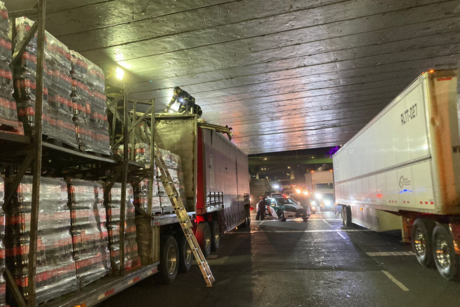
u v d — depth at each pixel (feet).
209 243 31.27
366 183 38.47
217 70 33.96
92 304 12.42
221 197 35.70
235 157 46.52
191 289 20.53
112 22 24.41
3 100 9.63
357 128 64.95
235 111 49.42
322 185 102.12
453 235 19.86
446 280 20.88
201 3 22.72
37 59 10.29
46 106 11.21
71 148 12.77
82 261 12.52
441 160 20.52
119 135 22.03
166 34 26.50
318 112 52.11
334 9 24.31
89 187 13.89
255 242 39.93
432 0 23.73
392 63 34.19
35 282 9.89
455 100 21.13
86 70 14.24
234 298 18.63
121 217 15.70
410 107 24.11
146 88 37.58
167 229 23.22
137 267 17.01
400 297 17.95
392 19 25.89
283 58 32.04
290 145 81.41
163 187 21.71
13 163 12.59
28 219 10.36
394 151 28.12
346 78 38.11
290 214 65.31
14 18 11.10
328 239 40.22
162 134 28.09
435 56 32.78
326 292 19.20
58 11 22.74
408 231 28.43
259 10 23.98
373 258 28.30
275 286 20.76
